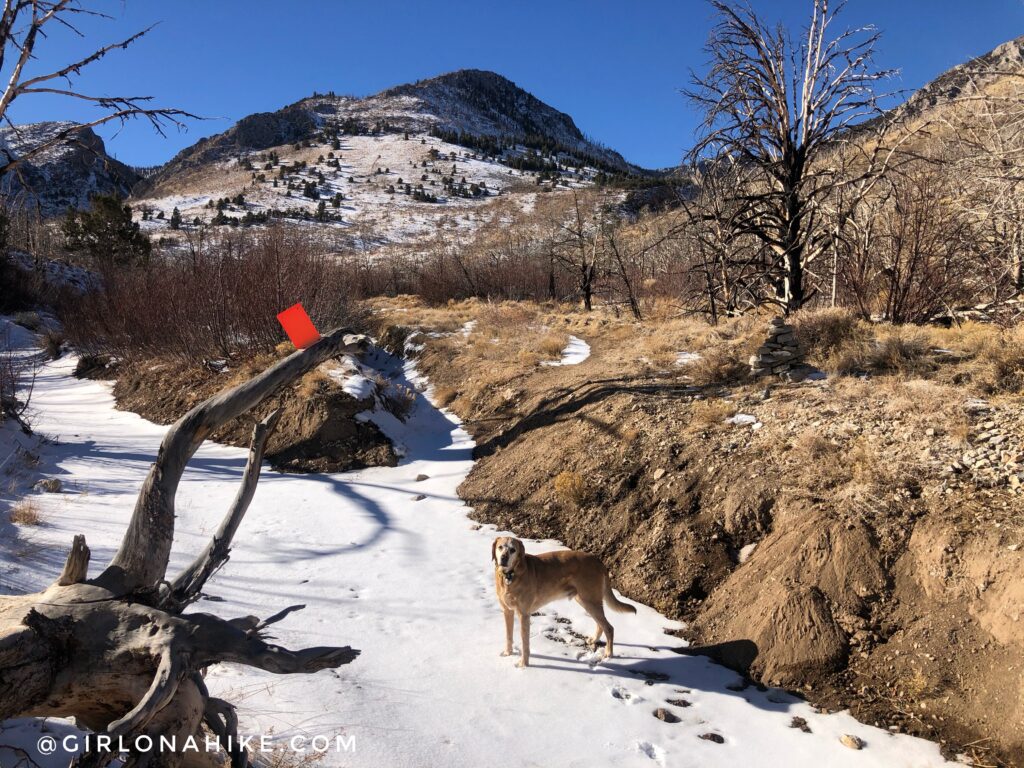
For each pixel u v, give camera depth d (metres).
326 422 13.98
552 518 9.78
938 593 6.00
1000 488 6.64
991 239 14.18
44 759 3.78
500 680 6.07
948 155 15.84
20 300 36.41
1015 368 9.21
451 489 11.96
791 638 6.20
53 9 7.27
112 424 17.45
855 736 5.17
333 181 172.75
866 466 7.60
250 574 8.20
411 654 6.50
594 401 12.57
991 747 4.87
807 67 15.90
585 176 175.75
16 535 8.45
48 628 3.15
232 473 12.85
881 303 15.39
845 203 15.84
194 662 3.13
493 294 36.44
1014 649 5.23
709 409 10.36
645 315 24.00
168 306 20.84
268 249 20.92
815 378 10.98
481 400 16.16
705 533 8.00
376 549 9.25
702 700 5.79
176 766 3.15
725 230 17.02
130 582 3.50
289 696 5.50
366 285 42.50
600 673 6.23
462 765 4.82
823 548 6.73
